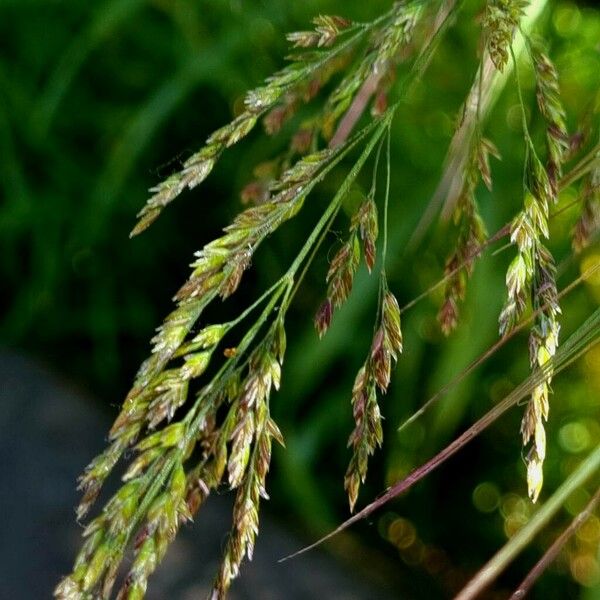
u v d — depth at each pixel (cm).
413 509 83
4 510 68
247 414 31
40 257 85
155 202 32
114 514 31
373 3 77
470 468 84
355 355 80
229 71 78
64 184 86
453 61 76
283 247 82
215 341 31
